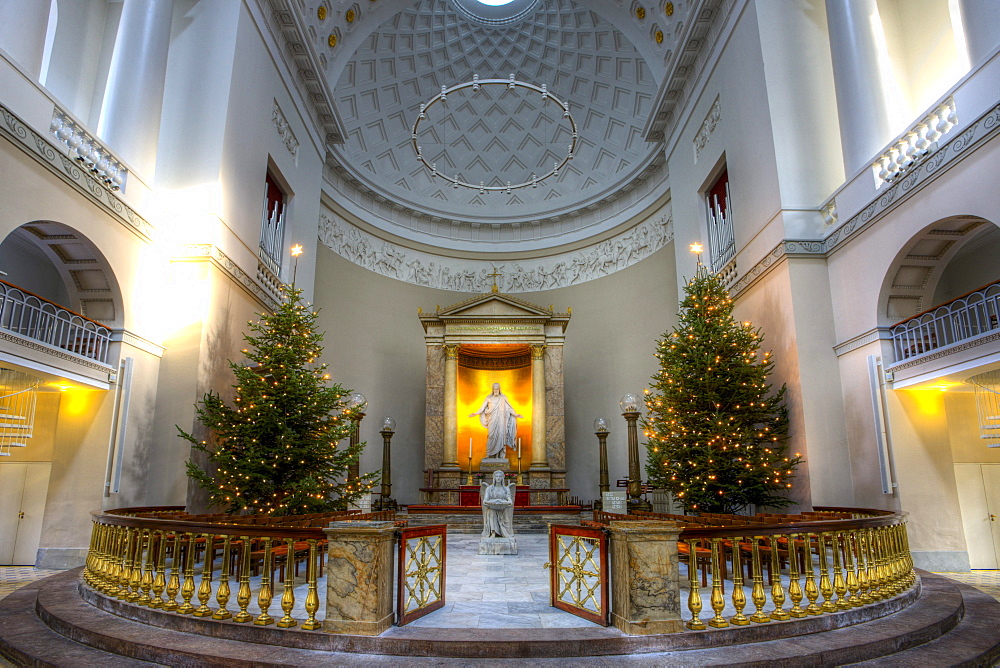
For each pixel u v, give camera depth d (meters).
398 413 21.38
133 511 9.71
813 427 11.60
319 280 19.83
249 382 11.60
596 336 22.02
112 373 10.92
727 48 15.22
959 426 11.32
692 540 5.78
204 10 13.75
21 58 9.12
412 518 16.34
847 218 11.70
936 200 9.57
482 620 6.09
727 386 12.06
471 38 23.59
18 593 8.16
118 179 11.17
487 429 20.25
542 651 5.26
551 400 19.77
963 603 7.17
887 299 10.94
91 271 11.10
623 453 20.36
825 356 11.94
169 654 5.35
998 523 10.90
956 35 11.60
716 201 16.17
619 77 22.55
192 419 11.80
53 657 5.54
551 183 24.42
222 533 5.99
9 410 10.91
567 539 7.70
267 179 16.25
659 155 20.31
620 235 22.31
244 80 14.02
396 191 23.05
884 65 11.76
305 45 16.47
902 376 10.31
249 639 5.59
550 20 22.97
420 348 22.56
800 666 5.21
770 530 5.98
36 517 11.26
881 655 5.61
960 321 9.39
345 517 10.86
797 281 12.22
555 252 23.80
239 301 13.76
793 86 13.16
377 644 5.32
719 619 5.72
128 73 12.31
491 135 24.72
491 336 20.03
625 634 5.48
